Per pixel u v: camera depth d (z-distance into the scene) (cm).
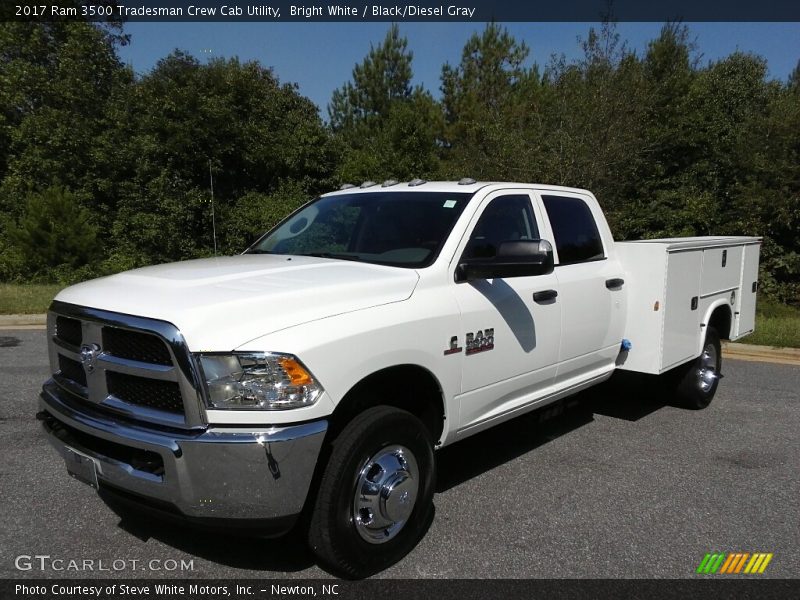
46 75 2181
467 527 377
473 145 1742
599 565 337
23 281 1702
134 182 2112
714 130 1702
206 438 270
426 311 349
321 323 299
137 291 313
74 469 323
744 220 1485
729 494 430
